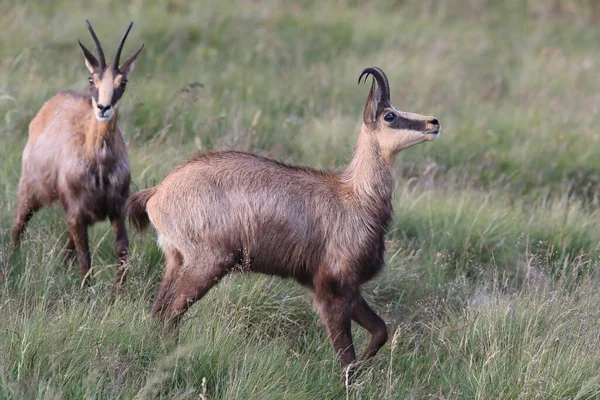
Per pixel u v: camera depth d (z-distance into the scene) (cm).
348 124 3581
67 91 2417
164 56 4216
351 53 4675
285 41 4728
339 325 1878
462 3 6059
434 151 3494
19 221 2309
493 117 4041
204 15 4831
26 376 1583
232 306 1994
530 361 1812
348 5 5747
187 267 1862
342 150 3303
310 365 1875
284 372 1769
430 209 2772
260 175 1870
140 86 3625
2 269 2031
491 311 2034
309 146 3322
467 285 2314
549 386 1777
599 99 4484
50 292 1988
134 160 2720
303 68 4341
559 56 5147
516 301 2086
